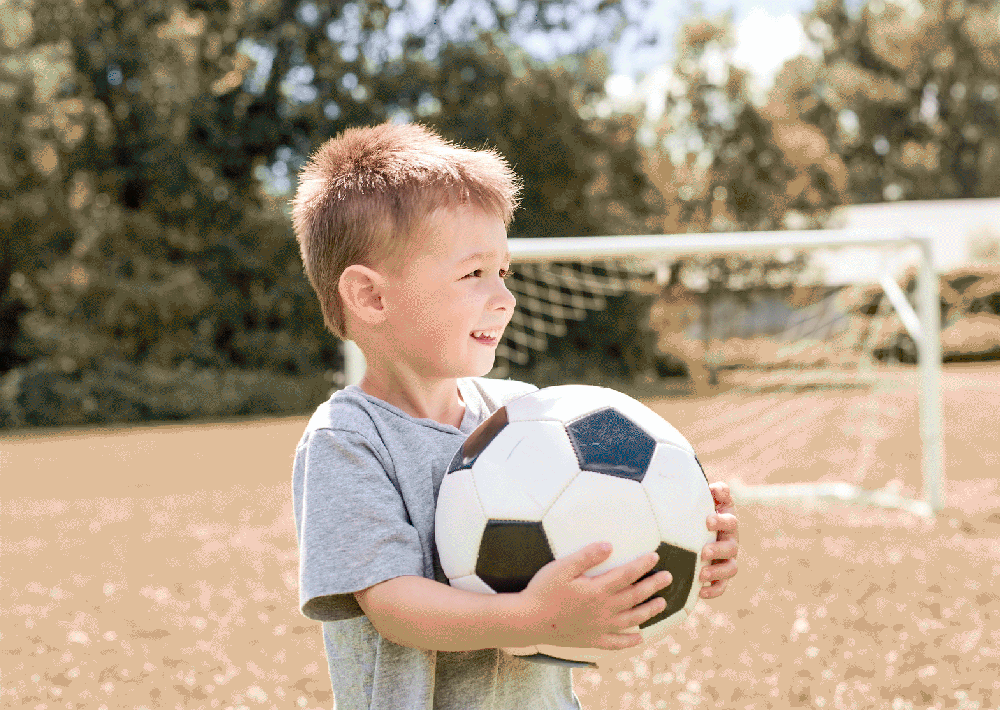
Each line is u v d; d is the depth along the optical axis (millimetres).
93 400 16703
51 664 3270
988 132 41594
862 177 40531
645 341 19578
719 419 10539
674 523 977
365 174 1012
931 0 40406
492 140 19219
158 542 5578
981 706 2605
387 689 967
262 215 19734
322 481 957
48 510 7059
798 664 2973
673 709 2623
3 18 18406
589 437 983
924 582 3994
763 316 18891
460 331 995
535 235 19641
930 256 5934
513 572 943
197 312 18516
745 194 20469
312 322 19531
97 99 19047
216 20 19781
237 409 17641
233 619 3783
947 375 18609
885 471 7336
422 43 20234
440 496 1002
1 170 17250
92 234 18125
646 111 22031
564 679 1121
